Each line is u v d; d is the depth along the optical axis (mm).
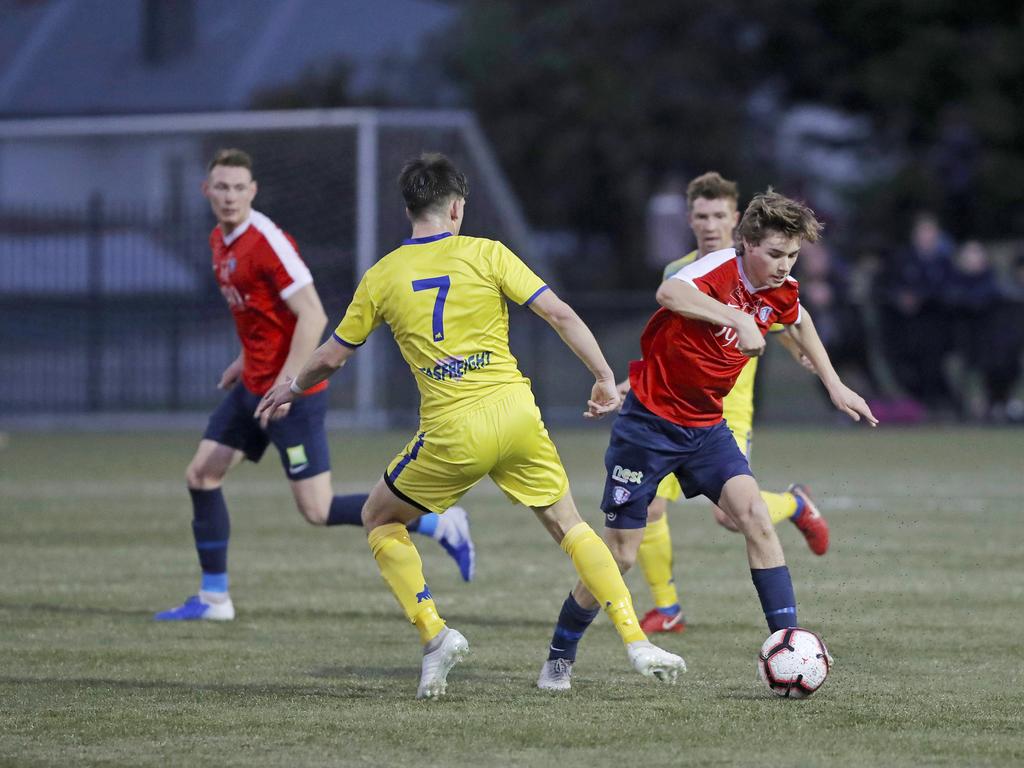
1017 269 81688
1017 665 21484
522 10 129000
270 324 26109
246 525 38906
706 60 123125
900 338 72125
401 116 76375
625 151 119188
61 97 109125
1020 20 119000
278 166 76875
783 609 19688
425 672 19078
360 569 31609
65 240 81438
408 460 19281
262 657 22312
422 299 18938
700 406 20219
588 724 17688
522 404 19016
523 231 86000
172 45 114312
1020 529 37438
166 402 75062
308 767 15766
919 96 117938
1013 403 73062
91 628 24859
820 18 123500
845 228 120812
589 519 39812
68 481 49656
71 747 16672
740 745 16656
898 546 34625
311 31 121125
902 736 17062
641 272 119562
